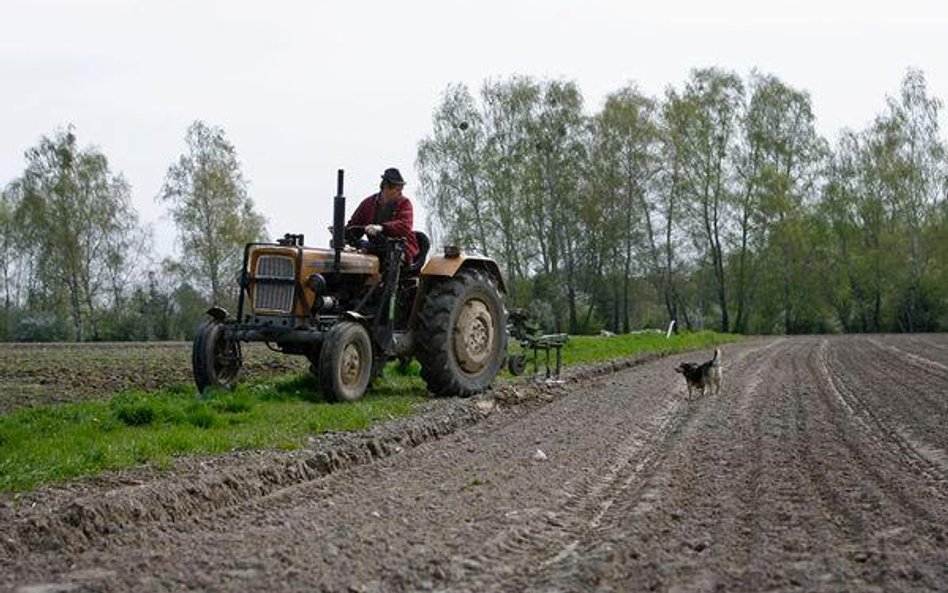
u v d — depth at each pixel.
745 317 60.31
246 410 10.44
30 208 48.72
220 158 47.94
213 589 4.73
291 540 5.63
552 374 16.23
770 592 4.71
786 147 57.91
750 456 8.71
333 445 8.51
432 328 12.37
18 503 6.26
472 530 5.93
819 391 14.65
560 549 5.62
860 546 5.57
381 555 5.35
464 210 51.00
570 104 51.62
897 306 61.12
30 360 19.92
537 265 53.16
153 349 25.69
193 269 47.75
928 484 7.39
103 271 51.22
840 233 61.41
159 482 6.83
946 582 4.81
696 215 57.91
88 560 5.27
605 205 53.41
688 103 55.84
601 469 8.12
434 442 9.51
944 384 15.98
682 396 13.79
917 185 59.53
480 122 51.31
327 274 11.87
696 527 6.07
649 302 62.66
